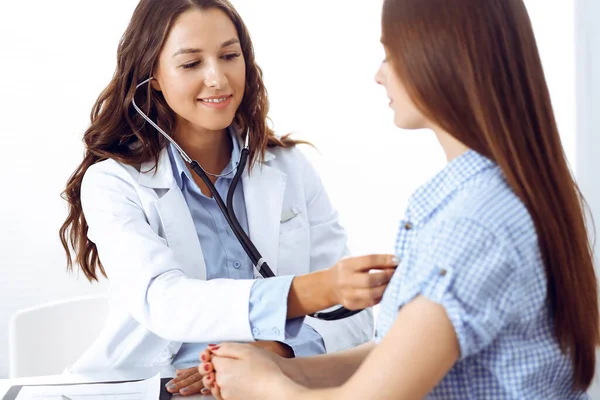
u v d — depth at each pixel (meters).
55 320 1.82
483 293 0.87
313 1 2.54
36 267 2.51
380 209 2.61
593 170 2.43
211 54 1.51
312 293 1.25
